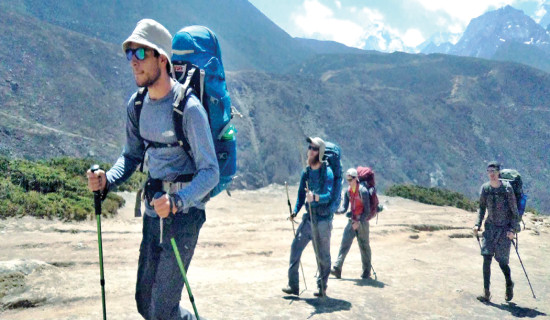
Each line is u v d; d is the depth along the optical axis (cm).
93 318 479
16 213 1101
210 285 709
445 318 625
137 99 287
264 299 628
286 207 1983
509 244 729
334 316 576
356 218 826
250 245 1183
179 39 308
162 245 276
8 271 576
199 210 288
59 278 608
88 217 1224
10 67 19762
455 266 1092
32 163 1527
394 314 618
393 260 1110
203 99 296
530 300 777
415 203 2466
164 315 284
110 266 830
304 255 1148
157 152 284
